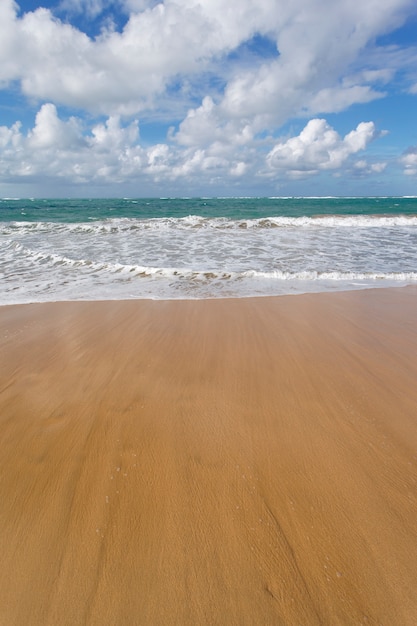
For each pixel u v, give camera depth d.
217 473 1.90
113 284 6.38
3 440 2.19
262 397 2.67
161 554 1.46
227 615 1.25
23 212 28.47
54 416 2.45
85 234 13.07
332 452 2.06
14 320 4.56
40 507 1.70
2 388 2.83
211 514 1.65
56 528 1.58
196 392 2.75
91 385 2.87
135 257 8.59
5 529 1.58
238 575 1.38
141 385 2.86
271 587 1.33
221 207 36.09
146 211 29.50
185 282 6.46
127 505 1.70
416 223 16.59
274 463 1.98
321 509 1.67
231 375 3.02
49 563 1.42
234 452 2.07
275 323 4.36
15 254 9.16
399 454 2.04
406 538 1.52
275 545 1.50
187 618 1.24
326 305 5.07
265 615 1.25
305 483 1.83
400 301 5.23
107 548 1.48
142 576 1.37
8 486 1.83
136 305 5.18
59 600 1.29
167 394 2.72
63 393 2.75
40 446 2.14
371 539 1.52
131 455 2.05
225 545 1.50
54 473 1.92
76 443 2.16
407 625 1.21
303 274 6.75
